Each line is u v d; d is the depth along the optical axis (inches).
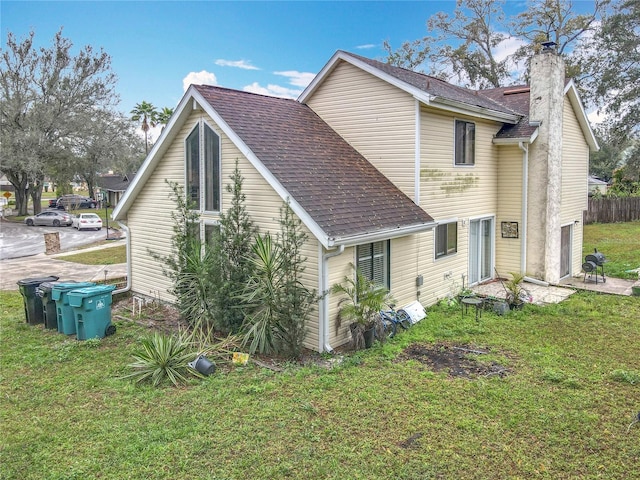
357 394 295.3
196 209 477.4
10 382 319.0
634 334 409.1
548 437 245.4
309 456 230.1
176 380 318.7
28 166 1502.2
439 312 482.9
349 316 392.2
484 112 532.1
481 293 550.6
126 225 573.0
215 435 248.7
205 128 458.3
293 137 467.8
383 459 227.3
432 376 322.0
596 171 2539.4
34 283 452.8
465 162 546.6
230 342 370.6
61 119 1585.9
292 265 360.2
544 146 576.1
